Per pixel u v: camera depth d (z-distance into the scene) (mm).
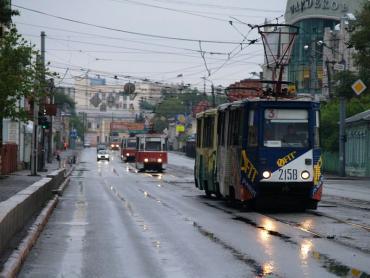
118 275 19281
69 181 77625
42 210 35969
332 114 113188
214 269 20141
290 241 26281
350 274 19234
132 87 145375
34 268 20375
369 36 77875
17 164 91000
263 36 56969
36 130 74250
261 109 39406
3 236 20672
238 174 41250
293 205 41594
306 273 19391
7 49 50875
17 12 44625
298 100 39531
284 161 39000
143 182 77188
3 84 49562
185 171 113750
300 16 149000
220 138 47188
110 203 45906
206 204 45375
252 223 33062
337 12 146000
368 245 25156
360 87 87062
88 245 25281
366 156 102562
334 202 48062
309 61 145750
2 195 40469
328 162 118875
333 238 27172
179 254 23078
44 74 54000
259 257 22344
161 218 35562
